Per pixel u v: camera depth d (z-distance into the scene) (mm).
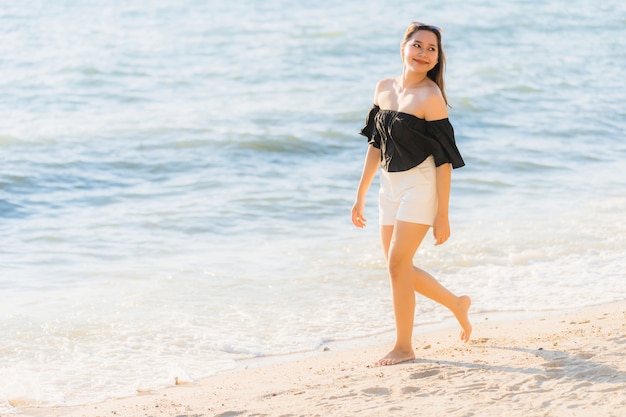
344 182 12336
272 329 6633
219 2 34188
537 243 8852
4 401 5164
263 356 6078
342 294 7492
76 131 15000
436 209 5090
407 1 34781
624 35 27844
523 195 11266
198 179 12461
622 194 11195
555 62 23188
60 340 6336
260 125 15703
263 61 22781
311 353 6117
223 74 21172
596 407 4035
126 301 7262
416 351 5590
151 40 25547
